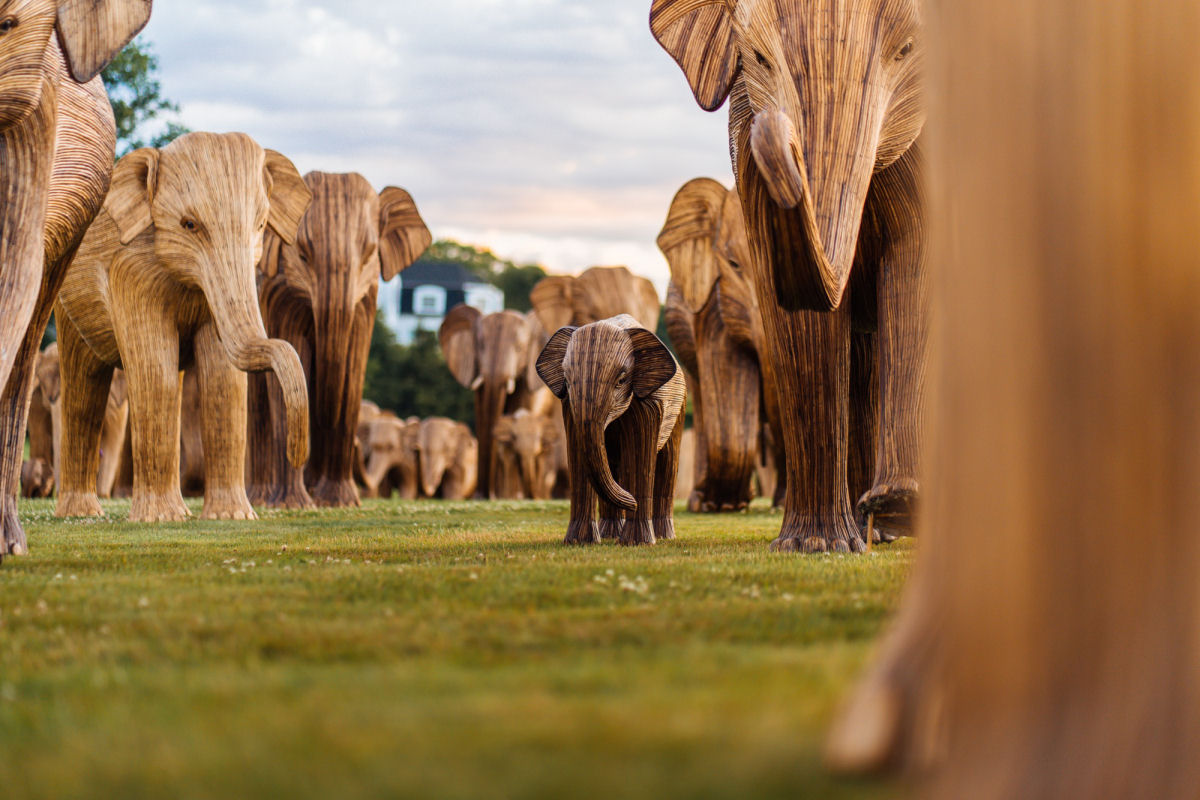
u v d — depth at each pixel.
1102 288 2.00
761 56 6.45
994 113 2.05
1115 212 2.00
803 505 6.98
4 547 6.48
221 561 5.86
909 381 6.77
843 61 6.25
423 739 2.01
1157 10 2.02
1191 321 1.99
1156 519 1.96
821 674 2.51
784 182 4.89
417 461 32.25
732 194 13.92
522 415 28.92
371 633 3.17
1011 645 1.96
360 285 16.75
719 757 1.90
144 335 11.04
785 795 1.75
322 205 16.50
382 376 54.34
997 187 2.04
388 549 6.88
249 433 16.64
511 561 5.75
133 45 29.19
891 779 1.85
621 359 7.45
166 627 3.33
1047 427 1.99
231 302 10.43
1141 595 1.95
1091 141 2.02
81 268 11.77
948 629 2.00
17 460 6.90
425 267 102.06
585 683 2.46
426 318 99.56
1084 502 1.97
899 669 1.98
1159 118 2.01
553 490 32.91
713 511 14.95
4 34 5.98
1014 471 1.98
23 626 3.46
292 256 16.59
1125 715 1.90
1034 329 2.00
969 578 1.99
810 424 6.87
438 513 13.82
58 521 11.03
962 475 2.03
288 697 2.40
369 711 2.22
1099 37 2.02
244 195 10.75
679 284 14.19
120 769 1.93
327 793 1.75
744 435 14.44
